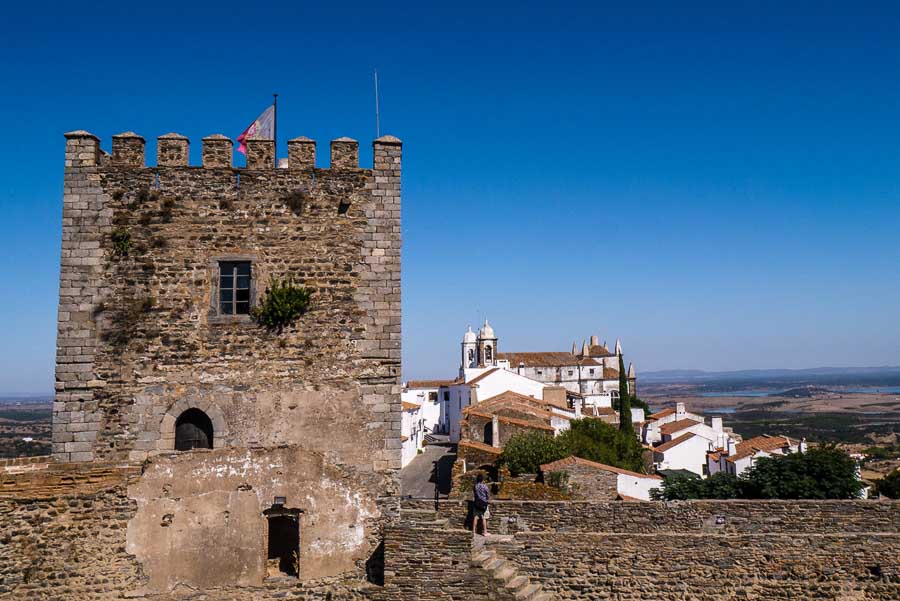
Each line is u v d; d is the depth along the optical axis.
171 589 19.94
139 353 21.05
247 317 21.62
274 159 22.22
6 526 19.19
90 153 21.45
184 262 21.56
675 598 22.28
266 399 21.33
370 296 22.14
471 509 24.22
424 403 104.75
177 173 21.75
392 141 22.64
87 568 19.58
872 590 22.06
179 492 20.28
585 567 22.42
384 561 20.55
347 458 21.38
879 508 23.61
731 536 22.39
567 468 41.41
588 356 138.25
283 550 23.25
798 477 37.72
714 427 81.38
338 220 22.27
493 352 115.56
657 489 41.25
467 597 20.11
